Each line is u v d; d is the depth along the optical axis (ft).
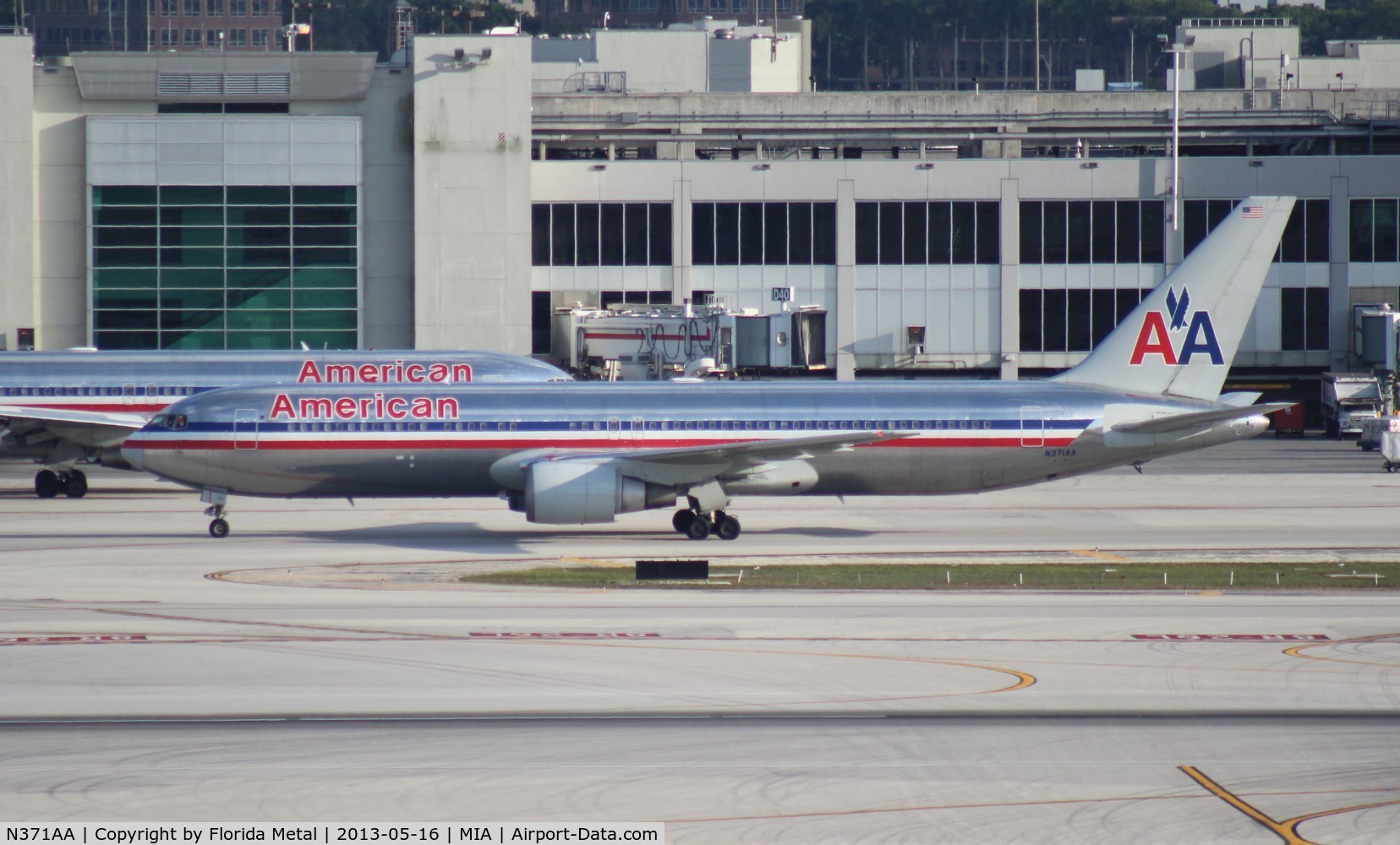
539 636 458.50
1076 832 289.33
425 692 388.57
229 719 362.53
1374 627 476.95
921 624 480.64
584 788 312.91
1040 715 370.53
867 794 310.24
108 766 325.62
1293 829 291.79
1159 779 320.91
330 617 488.85
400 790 311.27
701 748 341.41
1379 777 322.55
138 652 432.25
